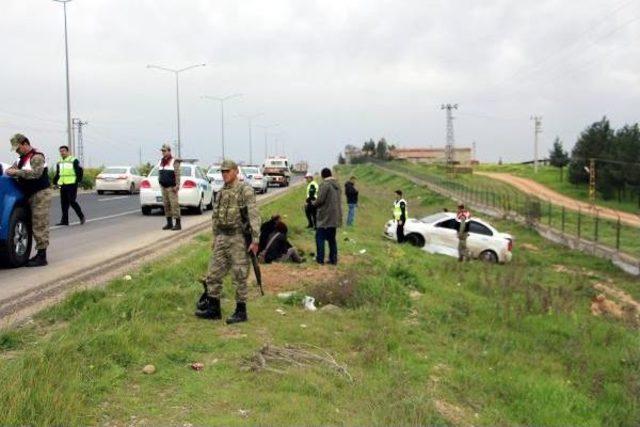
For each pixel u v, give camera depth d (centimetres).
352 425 538
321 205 1281
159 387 569
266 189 4116
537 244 3244
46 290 888
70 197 1744
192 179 2181
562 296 1587
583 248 2931
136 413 512
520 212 4019
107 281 949
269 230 1296
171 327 727
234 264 777
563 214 3366
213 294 787
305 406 550
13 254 1041
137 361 615
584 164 8006
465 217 2197
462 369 852
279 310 903
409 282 1321
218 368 628
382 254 1730
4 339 640
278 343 740
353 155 16262
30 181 1064
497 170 11462
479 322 1177
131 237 1501
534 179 9144
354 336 841
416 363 818
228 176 763
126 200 2978
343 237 1961
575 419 782
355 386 642
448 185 6162
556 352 1106
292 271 1180
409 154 16825
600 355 1120
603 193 7362
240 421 505
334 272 1203
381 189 7225
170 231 1633
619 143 7706
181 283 950
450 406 703
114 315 727
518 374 907
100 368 577
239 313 788
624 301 1880
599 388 953
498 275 1727
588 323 1328
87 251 1266
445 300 1277
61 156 1745
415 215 4456
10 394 470
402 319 1052
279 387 590
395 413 587
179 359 642
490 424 683
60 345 589
